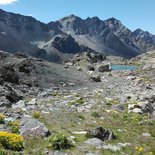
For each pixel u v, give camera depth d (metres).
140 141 23.44
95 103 42.44
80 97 48.50
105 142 22.02
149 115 35.84
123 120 31.84
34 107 35.69
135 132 26.80
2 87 44.84
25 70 71.25
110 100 46.44
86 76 96.75
